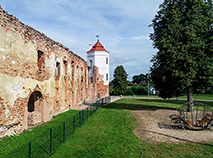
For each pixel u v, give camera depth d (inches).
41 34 508.4
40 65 530.3
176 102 1210.6
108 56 1667.1
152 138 390.3
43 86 525.3
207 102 1163.9
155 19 690.8
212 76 588.1
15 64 386.9
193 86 655.8
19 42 403.2
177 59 572.4
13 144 330.6
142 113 702.5
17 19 390.9
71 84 841.5
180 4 622.8
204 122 451.5
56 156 292.7
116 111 762.2
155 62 702.5
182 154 303.9
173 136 403.5
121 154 304.3
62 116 617.0
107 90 1662.2
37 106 525.0
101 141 369.7
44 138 374.6
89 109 756.6
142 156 296.2
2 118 346.0
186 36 573.3
